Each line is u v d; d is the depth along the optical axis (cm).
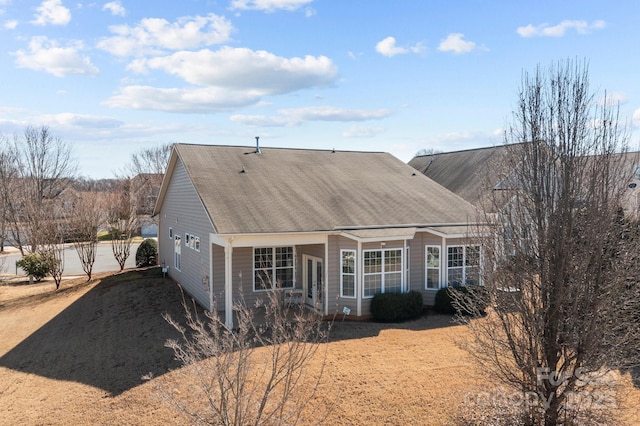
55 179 4797
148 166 6462
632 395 990
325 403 991
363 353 1276
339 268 1678
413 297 1656
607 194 781
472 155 3297
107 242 4797
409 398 1014
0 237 4097
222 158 2048
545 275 807
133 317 1731
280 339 782
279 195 1819
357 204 1878
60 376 1224
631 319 841
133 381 1144
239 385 756
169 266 2492
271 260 1811
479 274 1026
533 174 834
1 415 1015
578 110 811
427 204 2000
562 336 804
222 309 1738
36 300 2191
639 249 780
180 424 925
